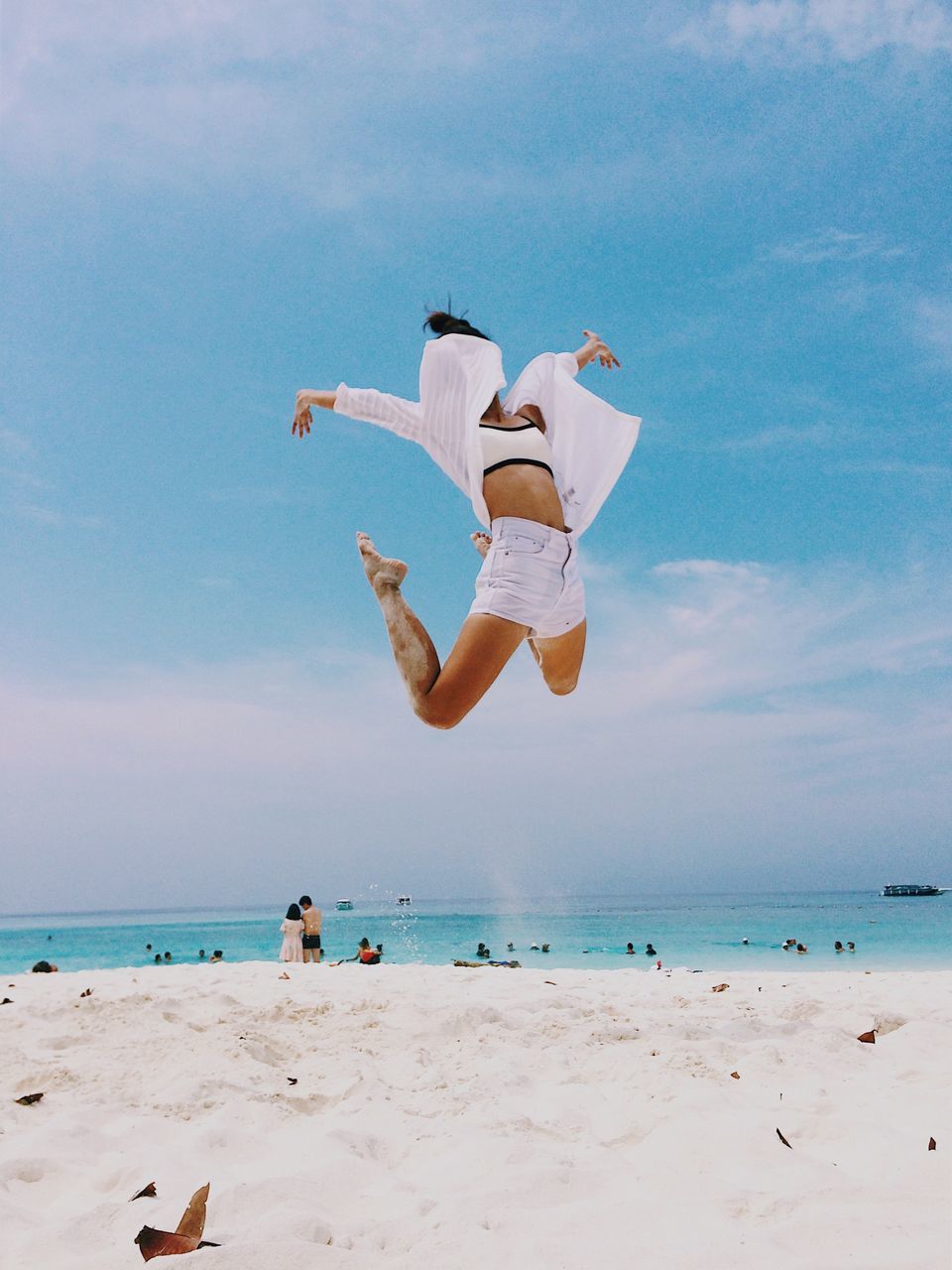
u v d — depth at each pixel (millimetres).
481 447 3227
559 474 3441
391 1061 4039
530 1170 2508
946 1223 2039
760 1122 2938
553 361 3709
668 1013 5414
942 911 66750
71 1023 4504
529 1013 5195
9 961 31328
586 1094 3471
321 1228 2072
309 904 14453
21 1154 2781
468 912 103125
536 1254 1903
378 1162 2811
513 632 3090
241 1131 3023
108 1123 3164
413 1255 1912
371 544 3369
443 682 3049
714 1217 2117
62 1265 1906
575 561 3297
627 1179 2500
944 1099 3273
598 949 29672
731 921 54875
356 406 3443
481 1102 3348
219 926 75750
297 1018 4871
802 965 20938
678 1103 3184
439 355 3363
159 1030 4391
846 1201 2221
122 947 41938
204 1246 1947
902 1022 5215
